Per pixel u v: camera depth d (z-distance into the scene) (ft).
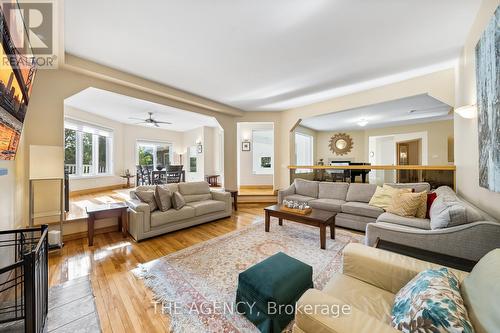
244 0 5.63
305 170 17.90
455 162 10.05
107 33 7.06
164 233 10.26
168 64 9.34
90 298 5.56
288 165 17.42
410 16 6.31
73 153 18.20
